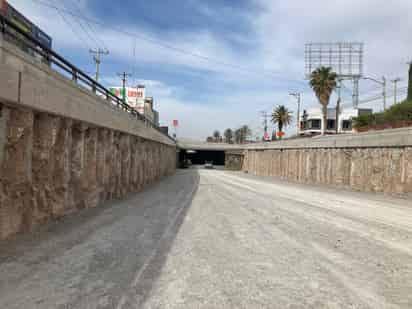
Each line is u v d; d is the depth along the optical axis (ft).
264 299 13.80
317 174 89.30
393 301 14.01
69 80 28.35
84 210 34.12
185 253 20.20
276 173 125.59
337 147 78.84
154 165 85.61
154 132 81.46
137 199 46.75
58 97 26.18
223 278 16.15
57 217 27.91
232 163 224.74
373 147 65.05
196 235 25.12
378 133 62.90
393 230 28.86
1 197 20.53
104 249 20.45
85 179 35.24
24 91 20.92
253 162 163.53
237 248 21.80
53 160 27.71
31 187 24.09
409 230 28.96
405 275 17.39
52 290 13.99
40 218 25.30
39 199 25.21
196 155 302.86
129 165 54.29
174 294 14.01
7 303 12.62
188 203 43.75
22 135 22.62
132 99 143.95
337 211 39.60
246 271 17.31
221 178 108.47
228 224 29.96
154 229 26.81
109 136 43.04
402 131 56.03
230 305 13.11
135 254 19.65
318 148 89.45
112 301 13.11
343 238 25.57
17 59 20.03
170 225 28.66
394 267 18.70
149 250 20.58
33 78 22.08
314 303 13.56
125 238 23.43
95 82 36.06
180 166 224.53
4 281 14.73
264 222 31.53
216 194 56.70
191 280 15.72
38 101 22.85
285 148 116.47
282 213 37.32
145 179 70.64
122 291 14.14
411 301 14.05
